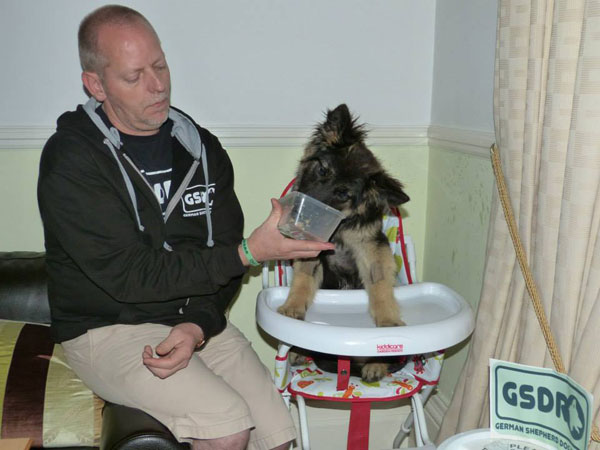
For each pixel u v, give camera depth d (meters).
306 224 1.95
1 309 2.43
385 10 2.99
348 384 2.28
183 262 2.03
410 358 2.42
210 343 2.30
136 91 2.02
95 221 1.98
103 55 1.99
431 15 3.05
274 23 2.89
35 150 2.81
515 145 2.10
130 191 2.08
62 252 2.14
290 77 2.96
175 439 1.81
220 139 2.95
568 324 1.83
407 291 2.41
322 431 3.24
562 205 1.81
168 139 2.27
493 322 2.28
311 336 1.98
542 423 1.60
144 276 2.01
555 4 1.80
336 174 2.54
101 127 2.09
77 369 2.18
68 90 2.78
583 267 1.79
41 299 2.46
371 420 3.23
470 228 2.81
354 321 2.28
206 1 2.80
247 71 2.91
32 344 2.28
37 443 2.07
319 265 2.53
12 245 2.88
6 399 2.11
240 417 1.95
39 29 2.70
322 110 3.03
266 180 3.05
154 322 2.19
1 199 2.82
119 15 2.01
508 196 2.18
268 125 2.98
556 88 1.82
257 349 3.20
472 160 2.77
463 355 2.85
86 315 2.16
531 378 1.60
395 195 2.44
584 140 1.71
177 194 2.21
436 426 3.06
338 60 3.00
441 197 3.08
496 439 1.64
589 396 1.44
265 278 2.65
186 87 2.86
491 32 2.57
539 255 1.96
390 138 3.12
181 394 1.95
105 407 2.11
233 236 2.39
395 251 2.67
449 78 2.94
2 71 2.70
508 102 2.11
